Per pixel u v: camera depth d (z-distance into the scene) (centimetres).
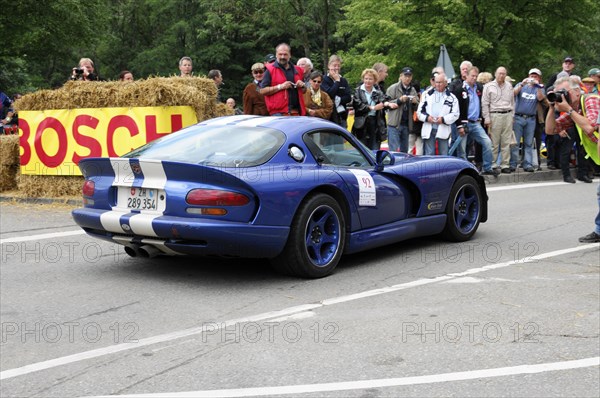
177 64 4419
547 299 547
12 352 439
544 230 843
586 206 1037
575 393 371
